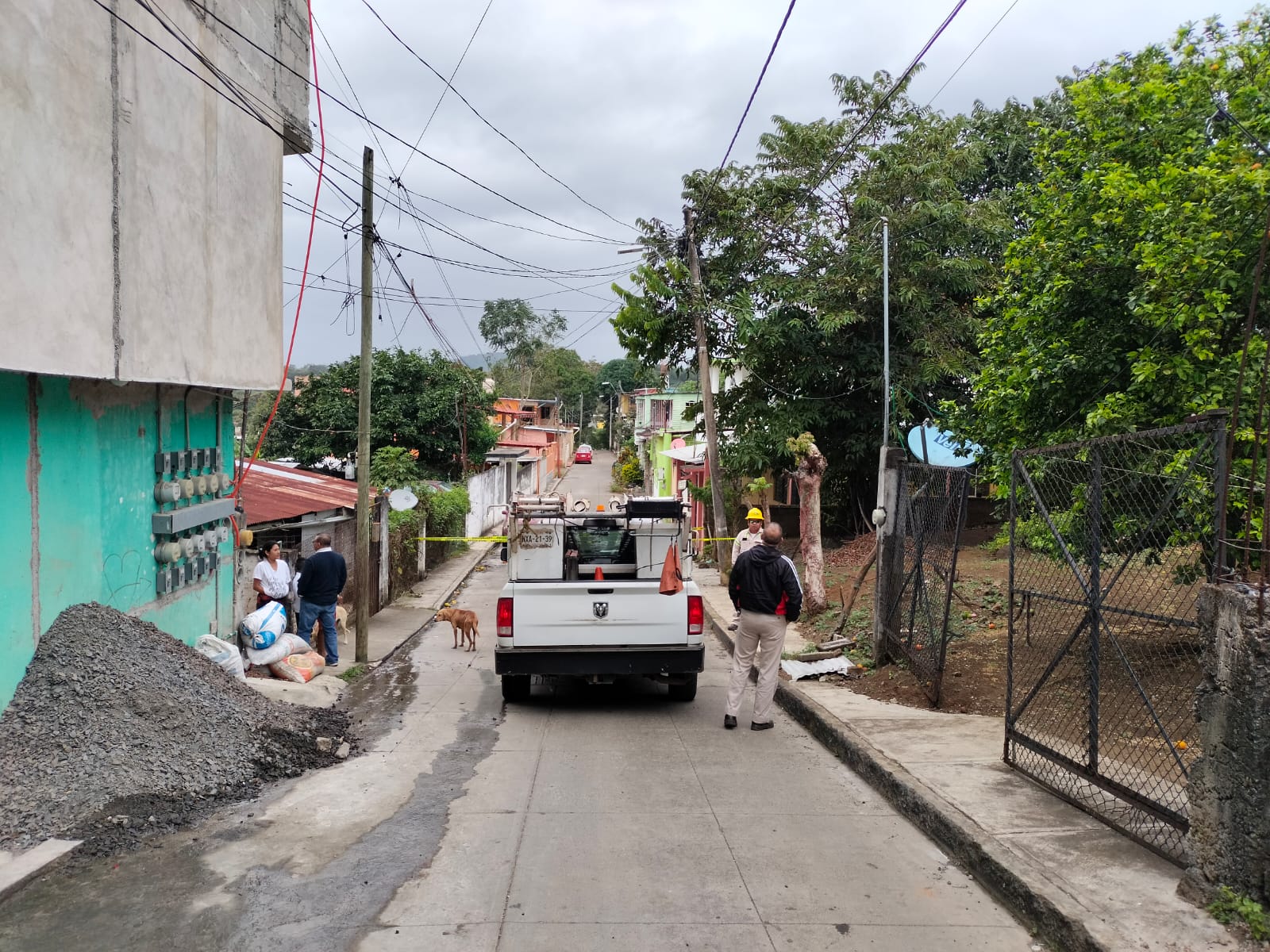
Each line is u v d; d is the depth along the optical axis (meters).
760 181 20.39
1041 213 9.23
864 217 19.53
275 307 10.68
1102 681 7.54
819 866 4.92
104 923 4.20
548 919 4.25
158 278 7.70
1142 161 8.19
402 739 7.92
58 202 6.19
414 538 20.80
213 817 5.68
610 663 9.02
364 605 12.05
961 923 4.23
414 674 11.49
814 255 19.80
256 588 10.58
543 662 8.99
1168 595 8.38
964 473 7.64
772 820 5.71
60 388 6.91
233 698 7.46
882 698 8.67
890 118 19.98
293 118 11.09
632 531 9.96
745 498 24.78
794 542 23.56
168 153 7.88
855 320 18.80
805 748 7.61
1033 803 5.43
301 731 7.48
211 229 8.85
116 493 7.82
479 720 8.76
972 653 9.60
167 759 6.13
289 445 28.66
